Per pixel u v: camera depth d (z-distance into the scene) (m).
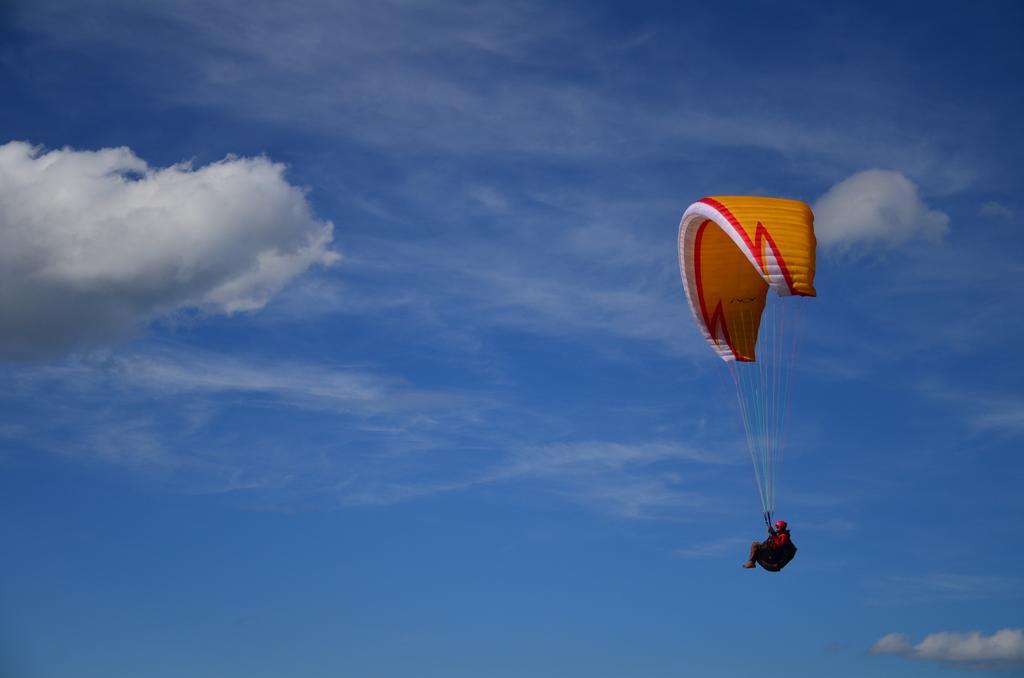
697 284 38.91
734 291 38.62
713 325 39.44
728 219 34.88
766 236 34.31
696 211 36.44
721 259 38.19
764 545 34.09
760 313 39.09
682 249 38.53
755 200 35.78
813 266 34.31
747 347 39.56
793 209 35.41
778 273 33.97
